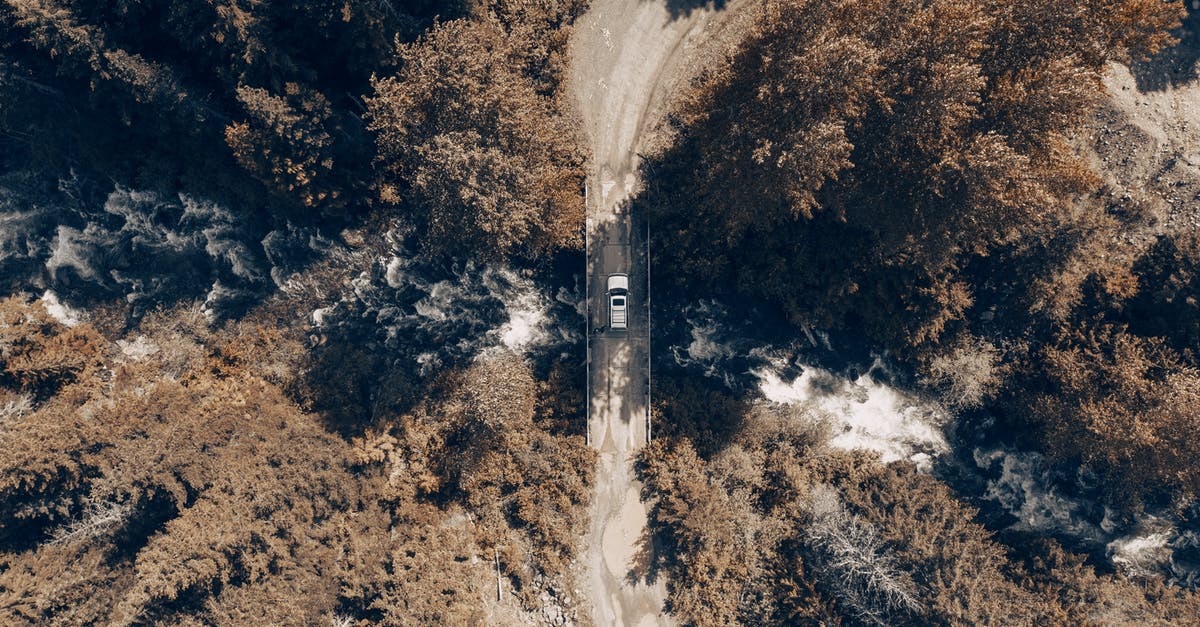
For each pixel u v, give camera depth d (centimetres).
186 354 5628
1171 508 5728
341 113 5019
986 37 4378
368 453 5516
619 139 5784
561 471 5681
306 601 5091
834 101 4253
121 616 4853
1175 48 5612
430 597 5172
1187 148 5578
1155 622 5512
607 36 5816
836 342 5912
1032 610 5412
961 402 5859
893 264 5419
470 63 4569
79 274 5506
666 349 5828
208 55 4709
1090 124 5622
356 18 4706
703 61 5803
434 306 5797
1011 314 5725
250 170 4950
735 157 4569
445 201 4688
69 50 4466
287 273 5641
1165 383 5303
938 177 4366
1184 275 5372
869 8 4272
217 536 4938
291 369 5697
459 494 5672
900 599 5266
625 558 5712
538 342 5866
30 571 5069
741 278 5622
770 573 5572
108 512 5109
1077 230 5362
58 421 5156
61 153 5175
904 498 5603
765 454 5769
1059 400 5572
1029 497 5866
